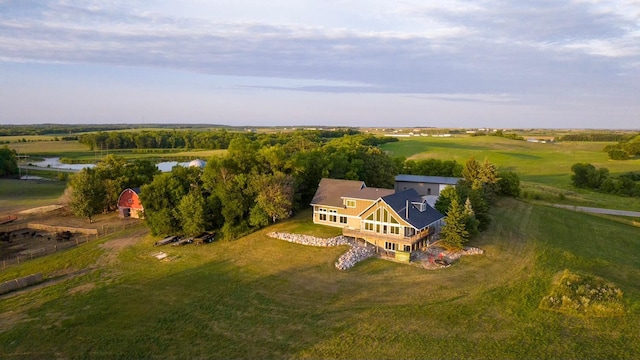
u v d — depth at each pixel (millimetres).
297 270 43531
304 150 81500
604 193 100812
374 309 34656
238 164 63875
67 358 28234
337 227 56188
